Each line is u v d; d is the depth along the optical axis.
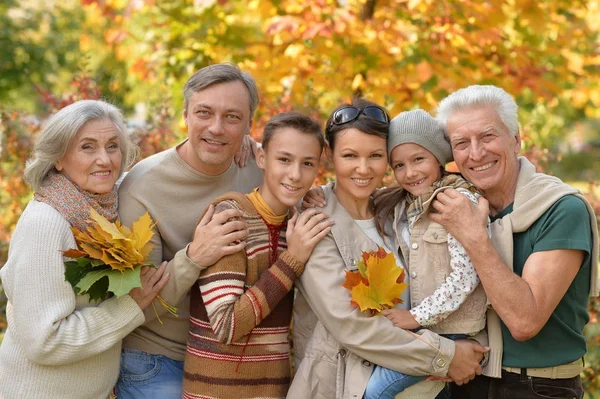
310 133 2.63
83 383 2.55
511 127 2.68
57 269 2.45
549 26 5.20
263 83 4.48
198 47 5.04
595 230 2.62
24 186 4.48
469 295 2.65
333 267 2.63
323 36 4.57
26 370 2.51
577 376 2.70
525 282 2.49
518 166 2.77
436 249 2.67
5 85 9.66
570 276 2.52
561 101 8.72
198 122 2.75
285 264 2.60
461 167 2.72
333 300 2.58
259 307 2.52
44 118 4.59
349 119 2.66
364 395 2.62
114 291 2.38
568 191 2.59
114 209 2.75
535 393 2.59
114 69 8.64
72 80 4.36
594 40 5.79
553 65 5.26
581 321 2.68
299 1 4.45
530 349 2.59
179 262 2.60
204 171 2.86
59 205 2.54
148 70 5.34
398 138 2.73
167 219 2.85
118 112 2.71
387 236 2.81
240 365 2.59
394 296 2.57
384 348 2.53
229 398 2.58
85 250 2.42
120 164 2.70
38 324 2.40
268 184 2.68
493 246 2.54
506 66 4.86
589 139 15.11
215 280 2.56
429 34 4.77
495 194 2.76
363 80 4.75
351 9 4.48
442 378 2.63
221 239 2.55
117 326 2.51
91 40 8.96
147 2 4.82
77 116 2.55
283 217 2.73
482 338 2.67
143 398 2.85
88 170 2.58
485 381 2.71
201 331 2.65
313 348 2.70
